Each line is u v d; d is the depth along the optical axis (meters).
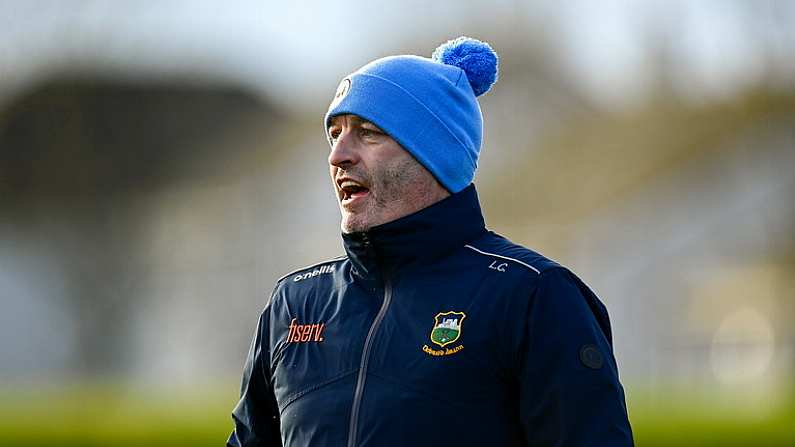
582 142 142.50
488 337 13.88
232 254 152.12
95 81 119.44
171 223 149.00
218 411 53.22
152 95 142.88
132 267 143.38
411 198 14.75
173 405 63.09
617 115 145.00
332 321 14.73
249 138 168.12
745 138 123.38
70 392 83.44
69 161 124.88
